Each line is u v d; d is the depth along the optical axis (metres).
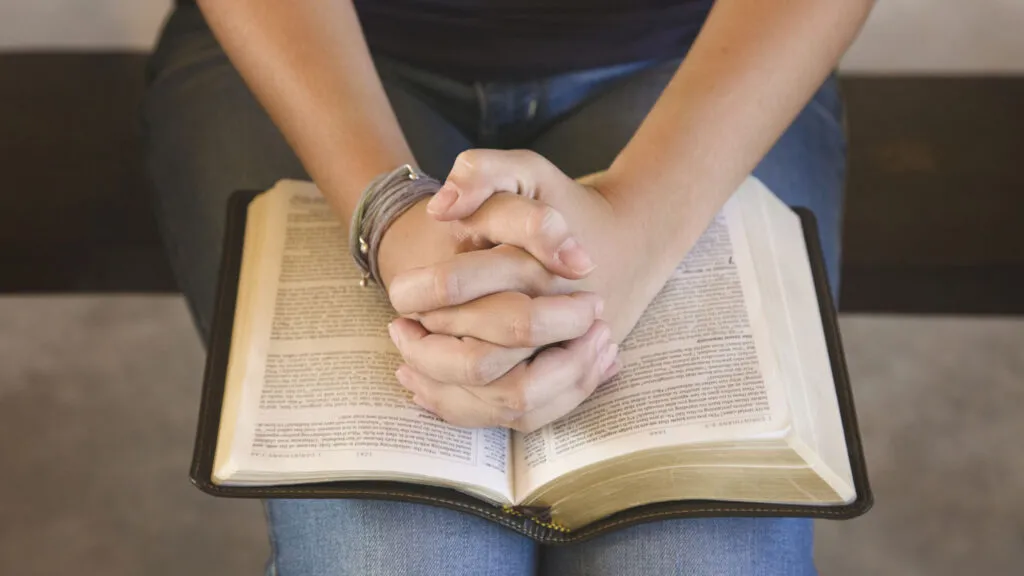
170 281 1.51
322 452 0.90
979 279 1.45
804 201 1.07
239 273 0.99
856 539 1.30
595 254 0.93
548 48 1.09
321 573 0.95
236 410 0.92
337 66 0.99
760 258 0.96
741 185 1.00
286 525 0.97
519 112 1.11
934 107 1.52
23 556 1.30
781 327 0.94
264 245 0.98
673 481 0.91
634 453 0.89
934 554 1.29
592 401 0.92
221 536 1.31
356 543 0.95
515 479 0.92
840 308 1.49
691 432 0.89
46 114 1.52
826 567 1.29
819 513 0.91
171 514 1.32
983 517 1.31
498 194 0.91
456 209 0.90
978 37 1.48
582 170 1.07
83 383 1.42
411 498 0.91
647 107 1.09
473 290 0.90
